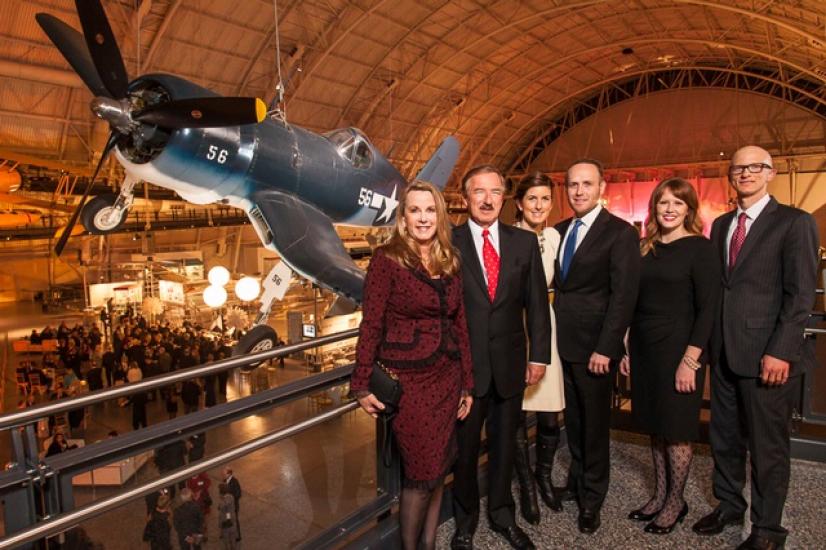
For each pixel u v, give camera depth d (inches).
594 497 79.7
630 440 113.7
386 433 64.6
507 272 70.8
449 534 78.5
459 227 74.9
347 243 762.2
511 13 687.1
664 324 76.8
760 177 74.7
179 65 545.3
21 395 378.3
